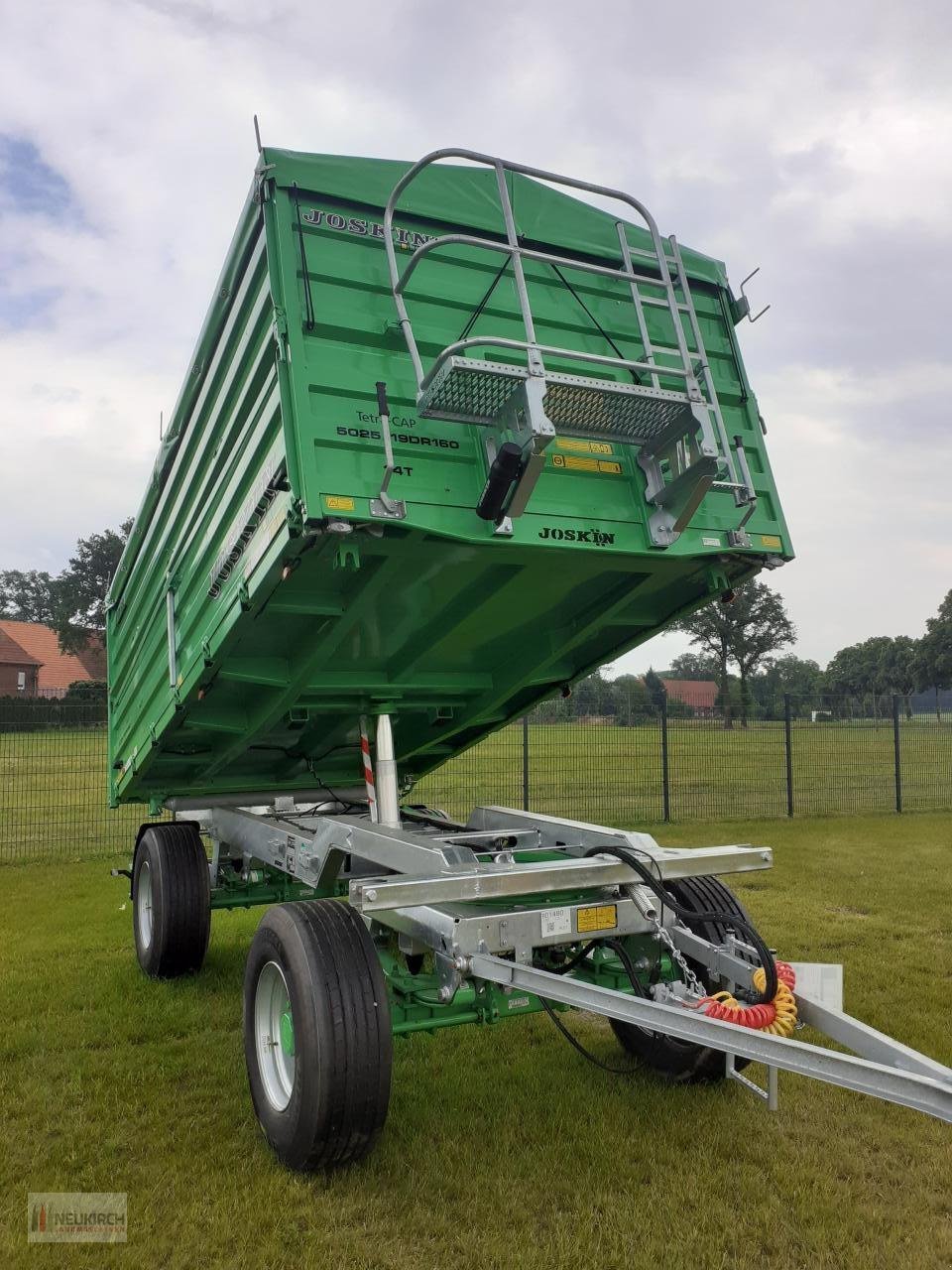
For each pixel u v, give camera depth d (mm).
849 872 9102
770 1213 3023
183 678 4605
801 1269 2760
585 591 4312
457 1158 3428
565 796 15047
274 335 3293
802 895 8000
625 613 4648
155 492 5309
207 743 5562
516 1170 3328
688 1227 2957
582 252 4035
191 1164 3373
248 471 3691
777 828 12484
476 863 3596
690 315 3914
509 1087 4090
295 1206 3088
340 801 5859
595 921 3477
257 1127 3688
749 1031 2559
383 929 4230
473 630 4457
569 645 4609
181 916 5473
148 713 5512
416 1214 3016
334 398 3242
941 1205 3109
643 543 3746
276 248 3318
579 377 3256
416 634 4488
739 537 3932
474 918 3252
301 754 5898
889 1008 4980
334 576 3713
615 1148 3494
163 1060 4383
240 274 3777
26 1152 3486
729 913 3873
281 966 3312
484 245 3352
